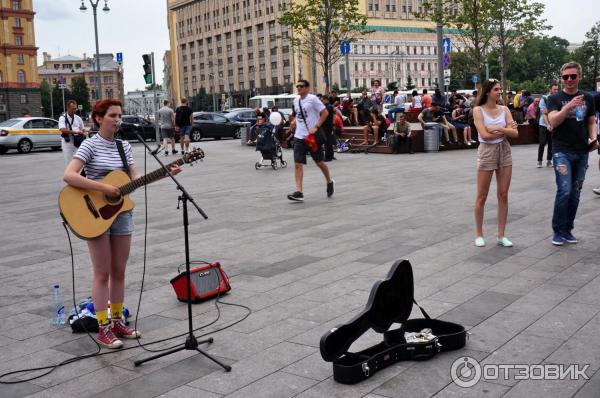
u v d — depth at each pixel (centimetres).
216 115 3512
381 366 414
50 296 629
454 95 2372
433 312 518
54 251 831
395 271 438
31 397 404
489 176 729
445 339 436
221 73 13125
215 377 420
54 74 17675
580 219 872
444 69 2552
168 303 586
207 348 471
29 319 561
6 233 977
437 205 1038
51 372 443
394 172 1543
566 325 478
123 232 490
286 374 418
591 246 720
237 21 12450
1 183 1691
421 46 12738
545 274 616
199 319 537
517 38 3316
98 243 475
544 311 511
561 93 718
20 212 1189
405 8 12575
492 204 1026
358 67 11825
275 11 11338
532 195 1098
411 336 446
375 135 2138
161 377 425
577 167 725
